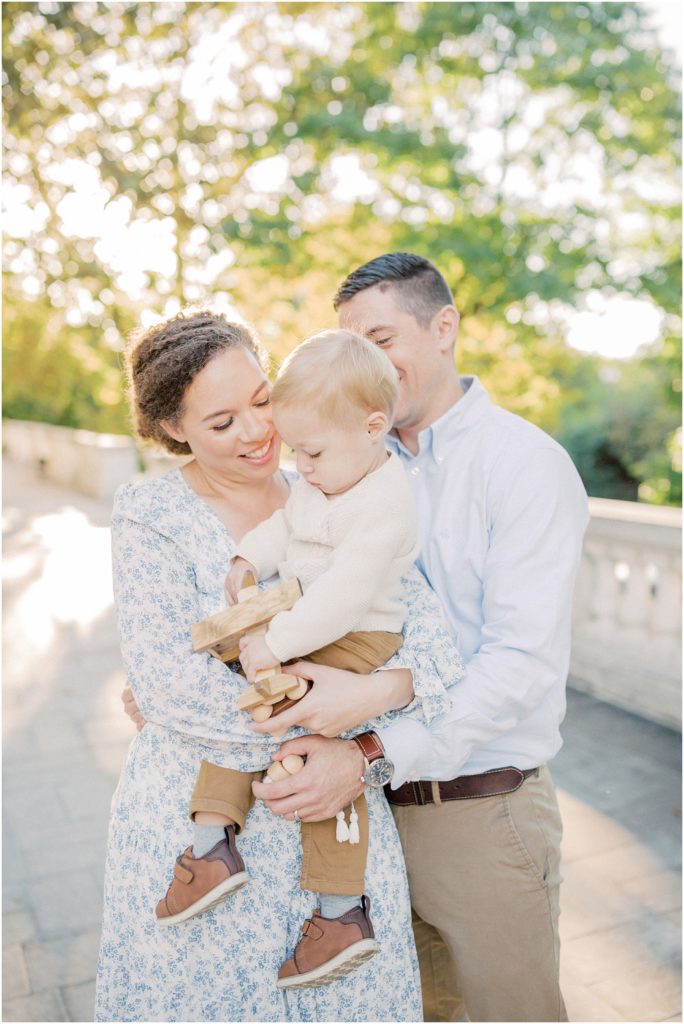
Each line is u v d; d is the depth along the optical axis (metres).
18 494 15.89
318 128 9.68
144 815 1.65
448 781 1.88
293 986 1.58
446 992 2.25
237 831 1.59
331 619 1.52
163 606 1.61
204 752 1.61
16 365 17.89
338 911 1.60
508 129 10.95
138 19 8.16
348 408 1.58
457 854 1.89
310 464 1.62
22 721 5.21
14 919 3.29
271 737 1.57
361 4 9.99
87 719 5.24
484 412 1.93
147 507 1.68
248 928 1.61
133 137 8.56
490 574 1.83
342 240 10.79
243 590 1.57
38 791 4.32
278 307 10.71
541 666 1.78
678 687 4.91
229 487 1.77
